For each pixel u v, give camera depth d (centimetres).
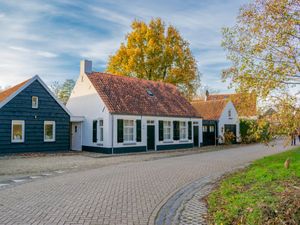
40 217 638
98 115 2267
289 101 709
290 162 1188
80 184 996
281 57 745
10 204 747
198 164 1493
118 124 2200
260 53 776
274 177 909
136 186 957
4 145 1981
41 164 1559
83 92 2469
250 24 798
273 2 734
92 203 749
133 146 2286
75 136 2530
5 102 1991
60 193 862
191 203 745
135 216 644
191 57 3659
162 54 3503
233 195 748
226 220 575
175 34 3581
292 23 705
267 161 1339
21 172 1302
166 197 811
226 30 845
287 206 550
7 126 1998
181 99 2959
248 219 546
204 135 3138
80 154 2106
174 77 3541
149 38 3456
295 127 691
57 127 2275
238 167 1345
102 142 2206
